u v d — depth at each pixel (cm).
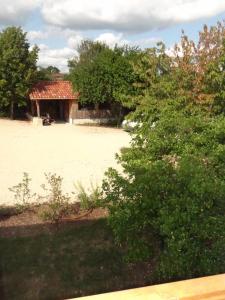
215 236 558
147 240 625
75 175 1600
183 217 558
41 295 633
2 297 621
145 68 1628
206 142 709
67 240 823
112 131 3322
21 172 1667
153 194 602
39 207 1018
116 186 664
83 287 657
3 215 992
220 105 1288
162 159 722
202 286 225
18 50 3919
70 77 4200
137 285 661
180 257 550
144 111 1345
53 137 2878
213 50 1450
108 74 3594
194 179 586
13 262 731
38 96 3912
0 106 4106
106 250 774
